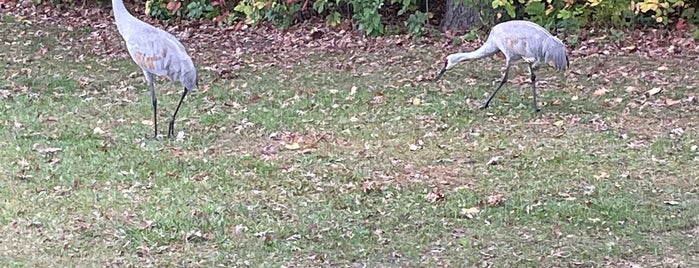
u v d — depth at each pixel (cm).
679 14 1513
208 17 1636
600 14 1484
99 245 873
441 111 1185
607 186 977
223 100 1237
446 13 1536
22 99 1219
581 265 853
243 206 938
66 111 1182
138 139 1091
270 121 1154
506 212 931
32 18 1673
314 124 1149
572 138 1095
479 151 1064
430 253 871
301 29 1569
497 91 1187
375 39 1516
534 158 1044
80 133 1104
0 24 1619
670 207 937
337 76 1341
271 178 998
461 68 1362
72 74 1341
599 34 1480
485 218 923
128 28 1084
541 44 1148
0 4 1747
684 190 969
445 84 1291
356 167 1027
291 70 1373
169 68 1075
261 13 1595
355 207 942
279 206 941
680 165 1022
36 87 1277
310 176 1003
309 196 962
